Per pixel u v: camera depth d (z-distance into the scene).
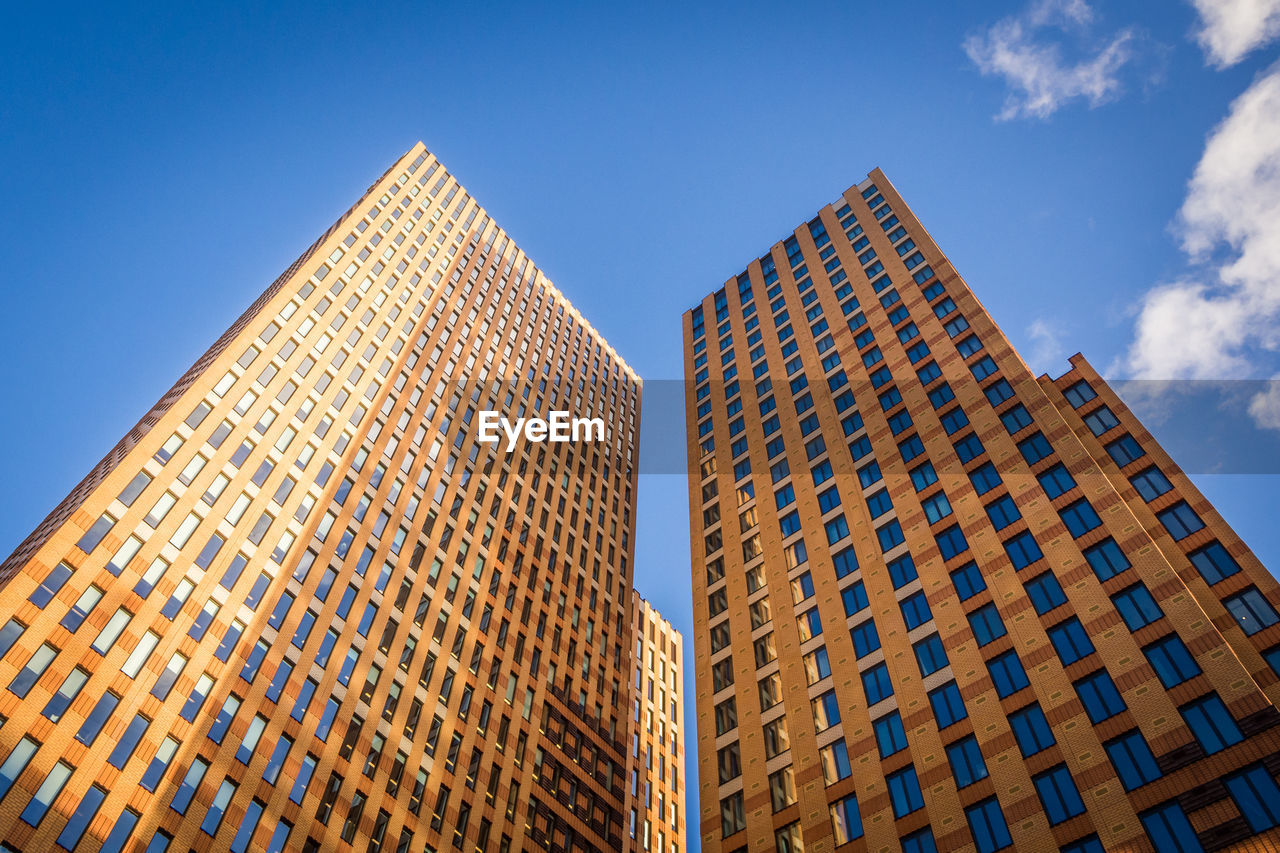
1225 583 45.12
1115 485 54.00
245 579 54.19
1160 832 33.84
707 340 84.50
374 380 75.00
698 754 49.84
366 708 55.78
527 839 60.97
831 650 49.31
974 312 65.25
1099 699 38.91
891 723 43.81
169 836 42.59
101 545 48.59
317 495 62.59
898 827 39.72
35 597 44.41
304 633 55.38
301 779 49.53
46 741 40.91
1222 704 36.03
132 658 46.12
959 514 51.31
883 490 56.34
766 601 55.22
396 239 90.62
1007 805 37.69
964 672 43.50
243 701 49.50
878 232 81.12
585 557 87.50
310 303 74.69
